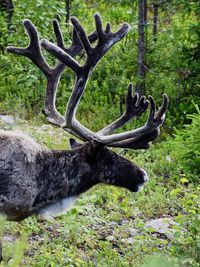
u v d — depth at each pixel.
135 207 13.01
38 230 11.39
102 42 9.55
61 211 9.99
